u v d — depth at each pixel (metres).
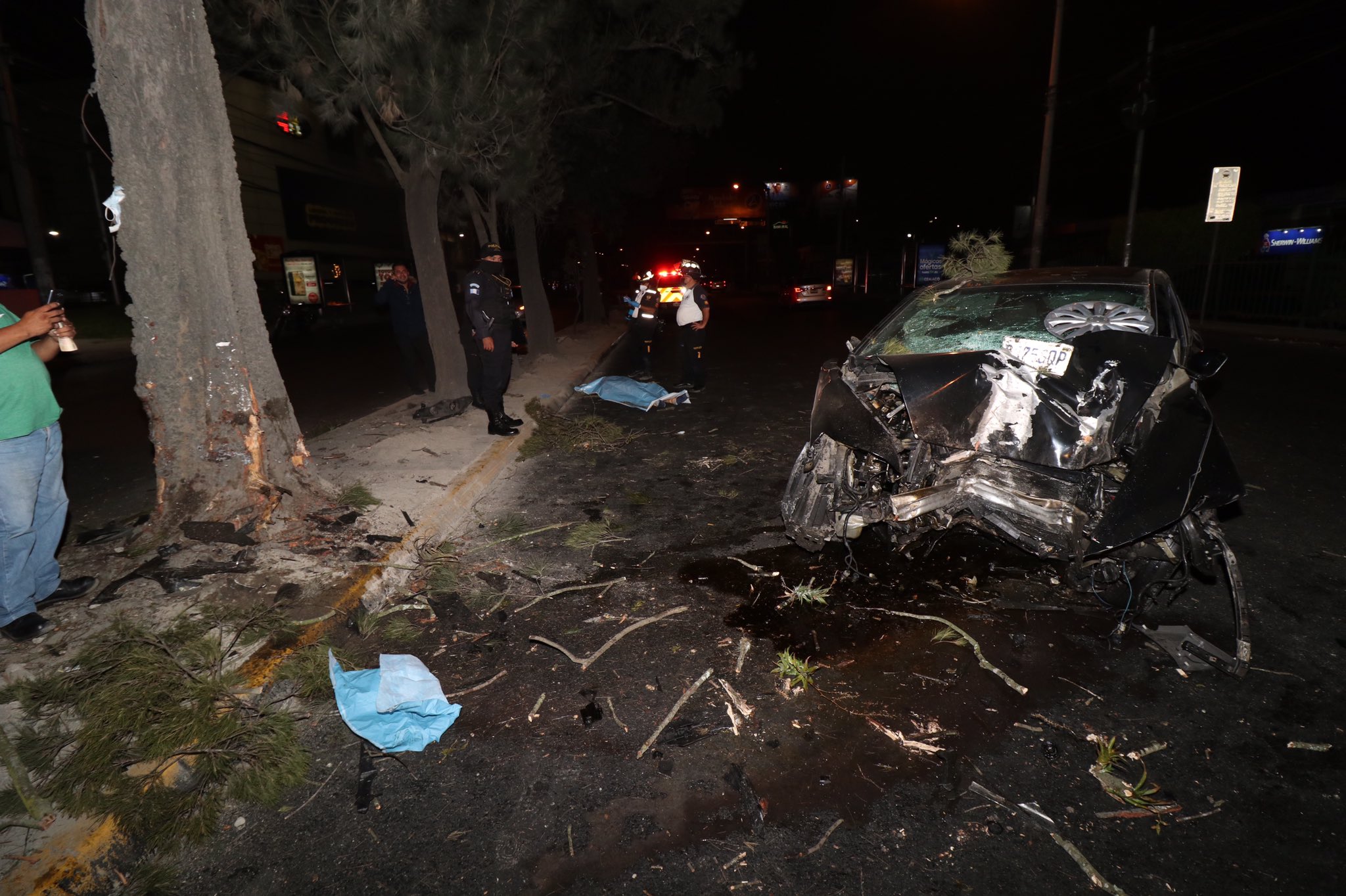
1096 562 3.40
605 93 12.01
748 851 2.24
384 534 4.43
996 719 2.84
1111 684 3.04
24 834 2.25
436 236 8.09
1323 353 12.21
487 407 7.06
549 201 12.15
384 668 3.07
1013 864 2.17
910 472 3.56
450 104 7.04
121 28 3.63
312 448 6.57
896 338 4.67
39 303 18.16
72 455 7.26
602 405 9.48
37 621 3.22
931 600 3.78
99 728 2.57
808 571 4.17
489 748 2.75
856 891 2.09
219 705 2.80
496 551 4.63
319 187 34.69
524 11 7.54
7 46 16.53
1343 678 3.05
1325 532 4.52
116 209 3.79
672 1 10.16
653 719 2.89
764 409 8.77
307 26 7.01
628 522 5.08
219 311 4.11
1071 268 5.09
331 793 2.54
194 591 3.57
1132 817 2.34
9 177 27.11
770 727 2.82
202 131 3.95
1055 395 3.29
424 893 2.13
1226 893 2.07
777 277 57.06
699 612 3.75
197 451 4.16
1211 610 3.62
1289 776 2.50
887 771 2.57
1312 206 18.91
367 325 28.00
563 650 3.40
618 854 2.24
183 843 2.32
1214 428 3.28
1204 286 18.70
